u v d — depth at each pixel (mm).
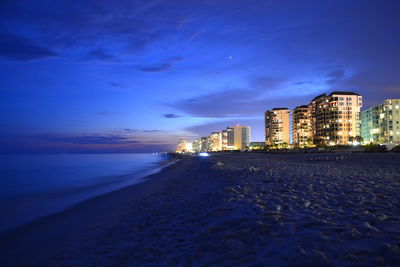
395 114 104625
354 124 124625
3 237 7023
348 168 19219
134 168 43312
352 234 4273
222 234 5078
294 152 83062
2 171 36938
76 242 6203
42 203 12453
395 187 9180
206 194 10289
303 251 3752
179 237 5488
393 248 3572
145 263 4328
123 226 7160
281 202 7191
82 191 16547
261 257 3820
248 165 27562
